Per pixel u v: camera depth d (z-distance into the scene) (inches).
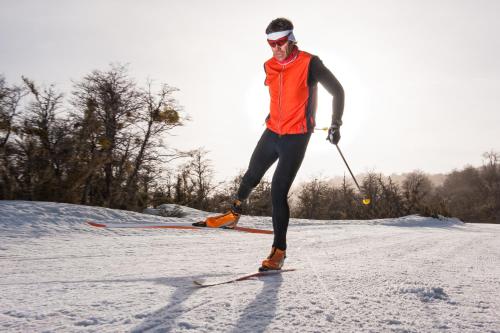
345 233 370.3
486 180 2743.6
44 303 69.6
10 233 270.7
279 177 113.1
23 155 482.9
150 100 759.7
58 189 474.9
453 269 132.4
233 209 130.0
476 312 71.2
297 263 133.9
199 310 65.7
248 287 85.4
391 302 75.2
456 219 995.9
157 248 207.5
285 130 115.6
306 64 112.6
